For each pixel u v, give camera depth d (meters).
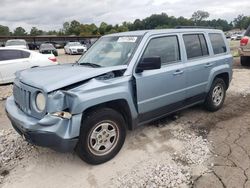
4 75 9.13
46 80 3.44
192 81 4.90
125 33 4.66
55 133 3.17
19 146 4.29
